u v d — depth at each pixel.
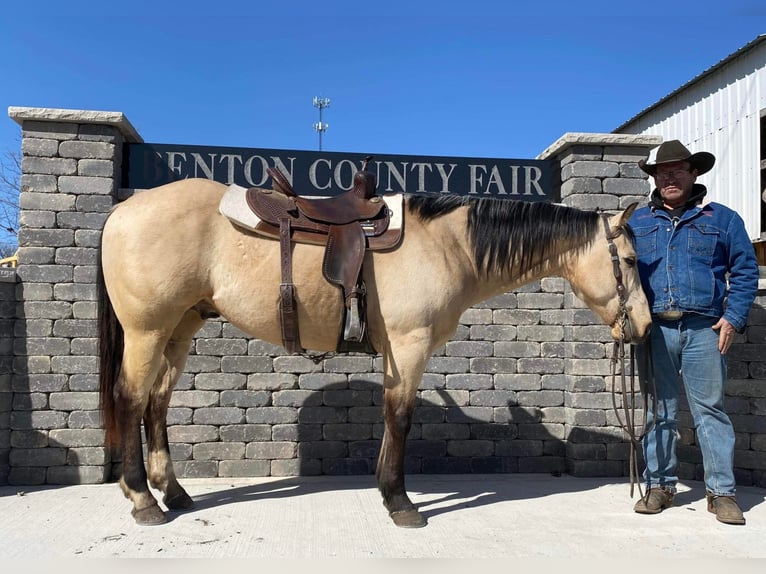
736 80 7.47
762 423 3.88
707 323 3.29
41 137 3.87
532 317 4.38
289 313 2.93
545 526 3.05
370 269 2.95
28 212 3.83
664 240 3.36
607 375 4.23
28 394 3.80
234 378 4.10
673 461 3.40
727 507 3.16
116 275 2.95
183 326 3.33
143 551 2.63
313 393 4.16
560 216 3.24
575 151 4.31
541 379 4.36
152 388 3.30
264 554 2.60
